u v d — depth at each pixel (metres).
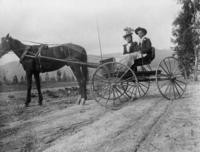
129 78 6.59
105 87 6.50
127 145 3.58
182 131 3.94
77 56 7.64
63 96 9.83
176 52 10.08
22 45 7.99
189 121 4.39
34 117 5.93
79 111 6.32
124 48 7.23
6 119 5.76
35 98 9.61
